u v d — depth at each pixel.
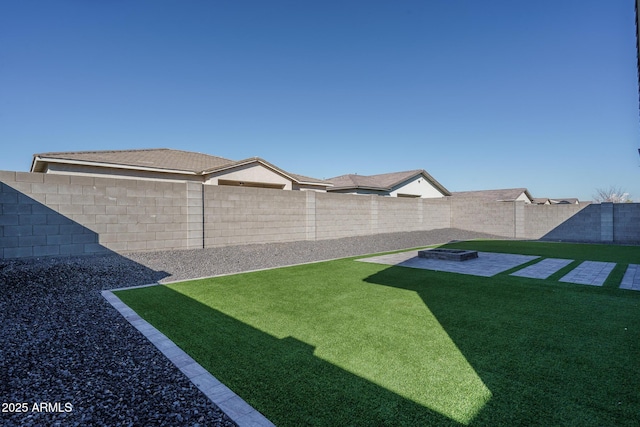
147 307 5.00
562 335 3.85
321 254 10.88
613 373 2.90
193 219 9.69
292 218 12.49
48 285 5.74
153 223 8.98
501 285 6.56
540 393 2.58
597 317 4.53
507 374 2.90
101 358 3.21
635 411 2.31
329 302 5.32
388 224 17.06
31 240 7.22
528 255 11.23
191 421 2.22
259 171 16.41
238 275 7.56
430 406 2.40
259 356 3.29
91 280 6.34
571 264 9.24
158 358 3.24
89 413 2.29
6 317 4.26
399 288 6.31
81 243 7.87
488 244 15.21
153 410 2.34
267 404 2.44
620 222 15.70
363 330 4.04
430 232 18.66
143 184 8.81
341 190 22.30
